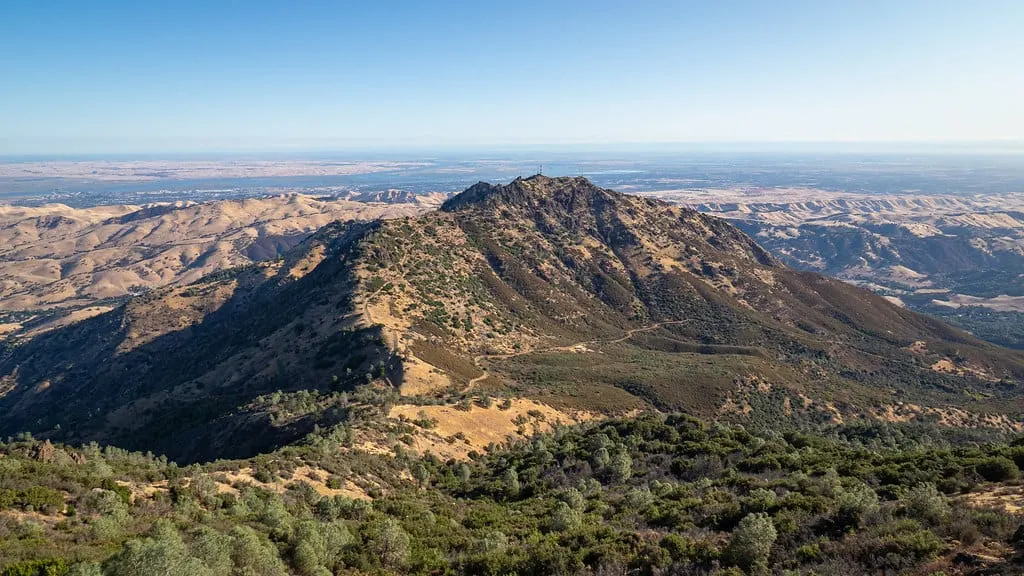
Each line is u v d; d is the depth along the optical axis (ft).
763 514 74.13
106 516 76.84
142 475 108.68
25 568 55.06
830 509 81.66
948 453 123.85
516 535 103.14
